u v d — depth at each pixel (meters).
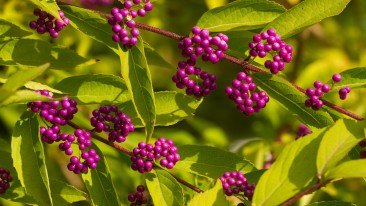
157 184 0.51
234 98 0.51
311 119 0.52
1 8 0.68
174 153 0.51
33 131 0.50
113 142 0.51
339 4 0.51
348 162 0.46
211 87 0.52
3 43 0.51
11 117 0.71
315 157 0.47
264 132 0.71
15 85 0.46
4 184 0.52
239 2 0.51
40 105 0.50
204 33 0.50
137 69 0.50
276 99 0.52
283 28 0.52
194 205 0.48
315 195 0.59
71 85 0.52
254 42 0.51
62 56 0.52
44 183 0.49
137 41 0.50
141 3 0.51
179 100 0.53
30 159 0.50
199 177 0.59
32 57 0.52
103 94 0.52
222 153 0.53
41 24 0.51
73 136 0.51
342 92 0.52
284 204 0.47
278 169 0.47
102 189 0.52
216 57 0.51
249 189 0.50
